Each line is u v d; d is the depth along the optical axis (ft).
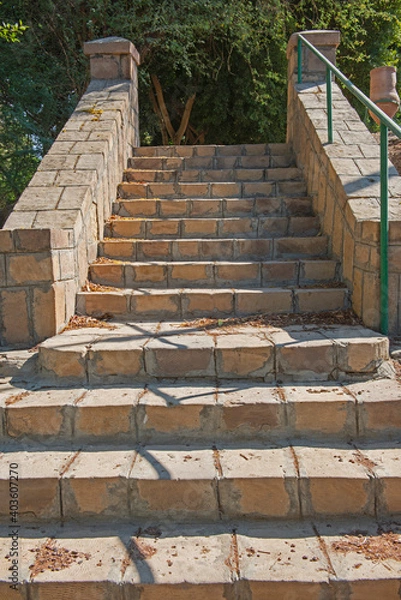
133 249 13.70
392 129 9.57
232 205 15.34
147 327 11.00
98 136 15.24
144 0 24.27
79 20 24.40
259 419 8.44
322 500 7.30
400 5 33.32
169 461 7.84
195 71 33.91
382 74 17.62
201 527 7.27
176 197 16.24
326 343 9.34
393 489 7.25
